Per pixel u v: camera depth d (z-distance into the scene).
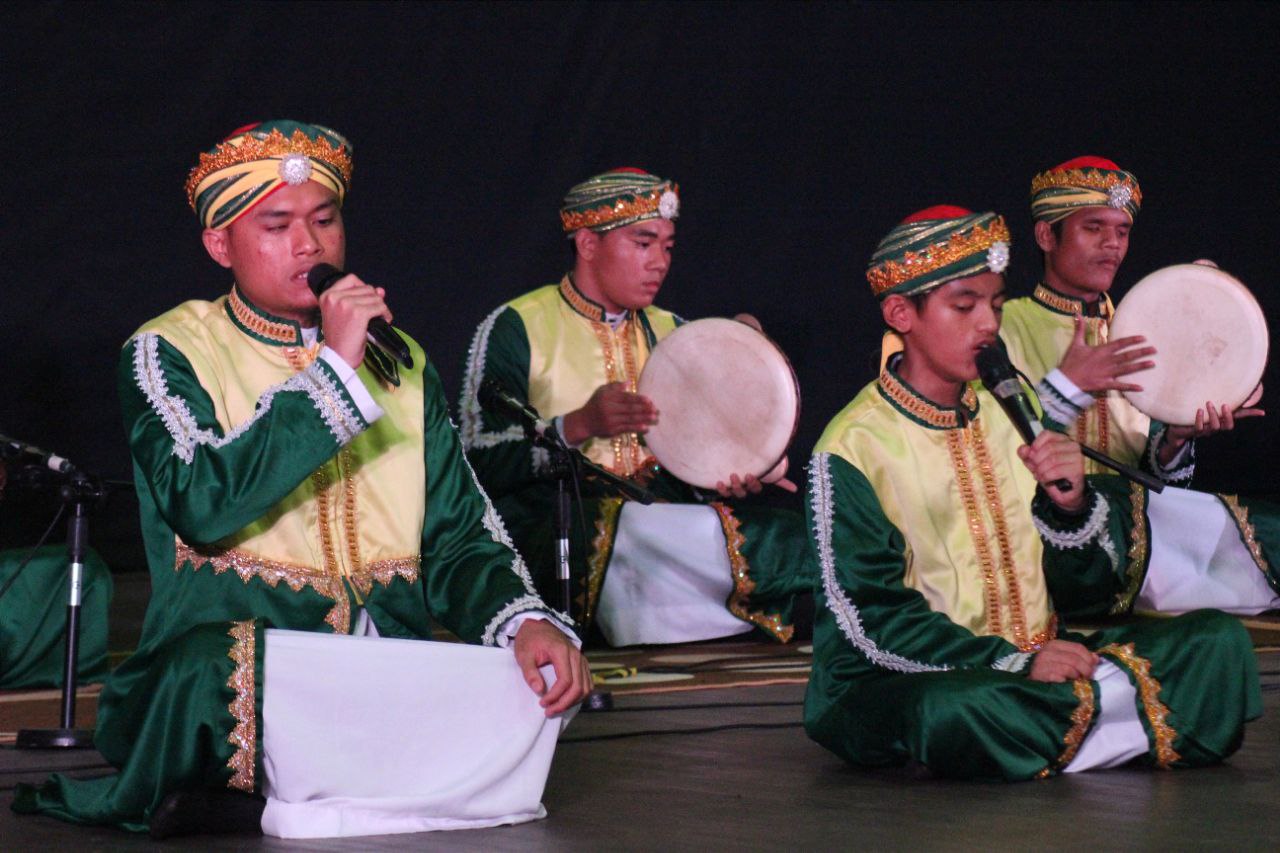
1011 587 4.71
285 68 9.94
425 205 10.34
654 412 6.50
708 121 11.03
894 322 4.73
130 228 9.53
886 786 4.36
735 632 7.77
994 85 11.56
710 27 11.02
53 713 5.87
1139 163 11.70
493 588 4.09
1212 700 4.52
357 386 3.84
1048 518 4.81
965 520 4.70
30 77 9.34
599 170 10.77
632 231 7.76
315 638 3.78
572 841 3.74
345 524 4.12
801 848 3.65
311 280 4.04
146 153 9.56
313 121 10.03
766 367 6.39
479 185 10.46
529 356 7.79
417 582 4.20
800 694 6.04
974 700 4.35
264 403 3.86
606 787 4.39
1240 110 11.80
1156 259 11.69
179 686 3.71
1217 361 7.14
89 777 4.16
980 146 11.55
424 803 3.83
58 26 9.38
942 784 4.37
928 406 4.73
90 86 9.45
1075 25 11.63
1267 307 11.73
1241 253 11.77
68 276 9.41
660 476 8.02
